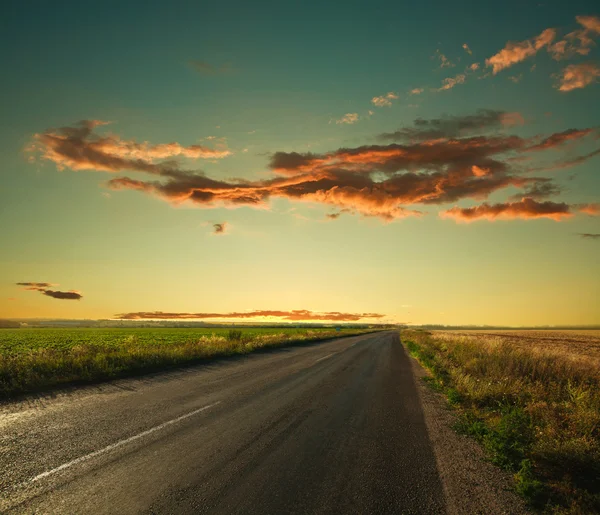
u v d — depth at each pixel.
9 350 26.08
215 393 8.36
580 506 3.86
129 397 7.72
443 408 7.82
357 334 59.41
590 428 6.20
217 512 3.27
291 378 10.96
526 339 48.69
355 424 6.34
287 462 4.50
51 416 6.16
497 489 4.10
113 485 3.71
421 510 3.53
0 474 3.90
